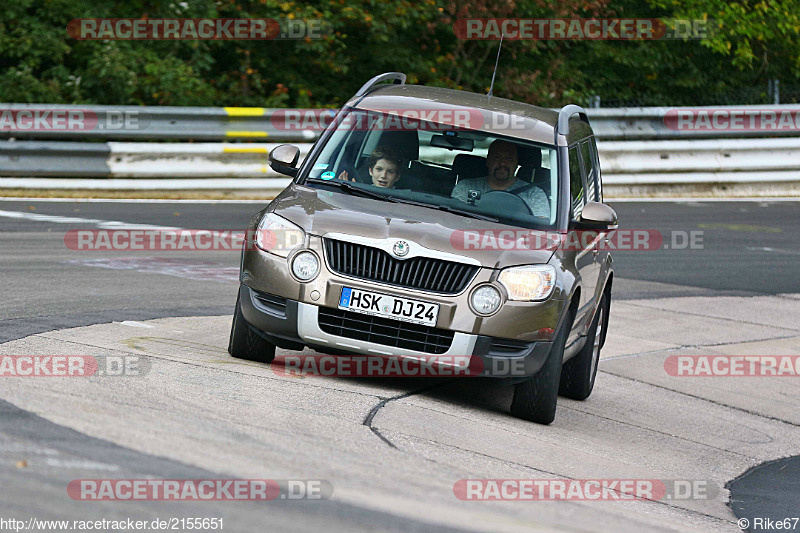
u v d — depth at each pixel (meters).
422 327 23.86
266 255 24.58
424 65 80.75
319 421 20.66
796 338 40.78
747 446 27.23
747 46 91.06
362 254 24.11
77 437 16.55
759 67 95.50
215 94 74.06
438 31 83.56
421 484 17.05
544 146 27.81
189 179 60.12
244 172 61.19
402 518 14.72
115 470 15.12
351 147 27.41
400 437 20.67
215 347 27.41
